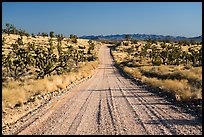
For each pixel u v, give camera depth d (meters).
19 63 31.11
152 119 10.60
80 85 28.92
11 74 32.22
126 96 18.67
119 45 175.50
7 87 19.72
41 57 32.94
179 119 10.39
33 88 19.64
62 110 13.27
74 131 8.95
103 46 192.00
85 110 13.17
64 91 22.44
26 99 16.27
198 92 15.15
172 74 32.25
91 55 118.75
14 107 13.88
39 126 9.85
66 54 45.62
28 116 11.91
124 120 10.59
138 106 14.05
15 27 135.75
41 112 12.82
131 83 30.47
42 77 31.00
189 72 30.77
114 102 15.85
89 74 49.75
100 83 31.45
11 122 10.77
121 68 71.06
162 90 20.47
